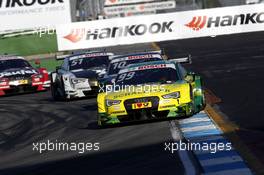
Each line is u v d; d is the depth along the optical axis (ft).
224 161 99.25
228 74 249.75
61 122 176.65
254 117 145.18
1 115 206.90
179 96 149.59
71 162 115.14
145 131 140.26
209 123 140.87
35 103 230.89
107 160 112.57
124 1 516.32
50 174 106.32
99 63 236.22
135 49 422.82
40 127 172.04
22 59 283.18
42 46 449.06
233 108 163.73
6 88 264.11
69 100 231.30
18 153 134.82
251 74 240.73
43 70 274.57
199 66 293.84
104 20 359.87
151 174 96.37
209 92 203.00
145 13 522.88
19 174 110.22
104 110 152.87
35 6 404.98
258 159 98.53
